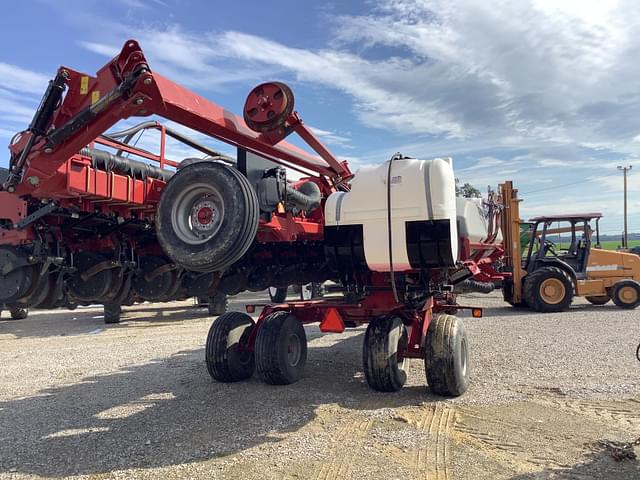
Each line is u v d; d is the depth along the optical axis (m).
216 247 3.98
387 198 4.92
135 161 5.24
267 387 5.77
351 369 6.64
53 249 4.83
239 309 14.75
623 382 5.55
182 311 14.40
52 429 4.49
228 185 4.04
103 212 4.93
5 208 4.73
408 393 5.41
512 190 12.66
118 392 5.71
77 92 4.06
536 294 12.36
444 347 5.17
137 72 3.73
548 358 6.85
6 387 6.09
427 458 3.68
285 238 5.77
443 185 4.77
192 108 4.29
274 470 3.54
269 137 5.12
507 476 3.37
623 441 3.91
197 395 5.48
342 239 5.14
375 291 5.89
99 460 3.79
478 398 5.14
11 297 4.47
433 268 5.10
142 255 5.78
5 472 3.62
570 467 3.48
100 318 13.38
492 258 9.95
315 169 6.29
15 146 4.52
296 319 6.10
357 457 3.73
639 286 12.53
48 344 9.30
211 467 3.62
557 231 13.22
